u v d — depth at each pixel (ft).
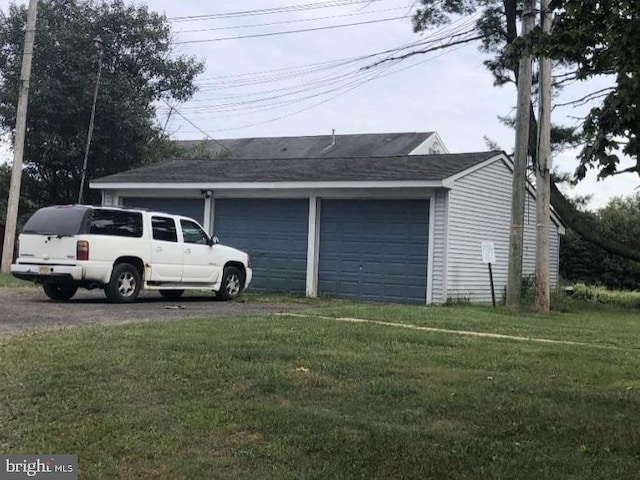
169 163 76.79
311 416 17.78
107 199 70.95
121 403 18.93
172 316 37.01
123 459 15.28
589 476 14.34
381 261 56.95
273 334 28.96
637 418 18.22
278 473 14.52
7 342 26.50
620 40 15.65
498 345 28.94
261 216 62.90
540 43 16.97
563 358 26.61
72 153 83.92
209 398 19.39
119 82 84.89
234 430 16.96
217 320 33.81
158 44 91.66
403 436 16.40
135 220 45.09
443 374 22.61
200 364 22.93
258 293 60.08
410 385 20.90
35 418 17.76
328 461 15.11
